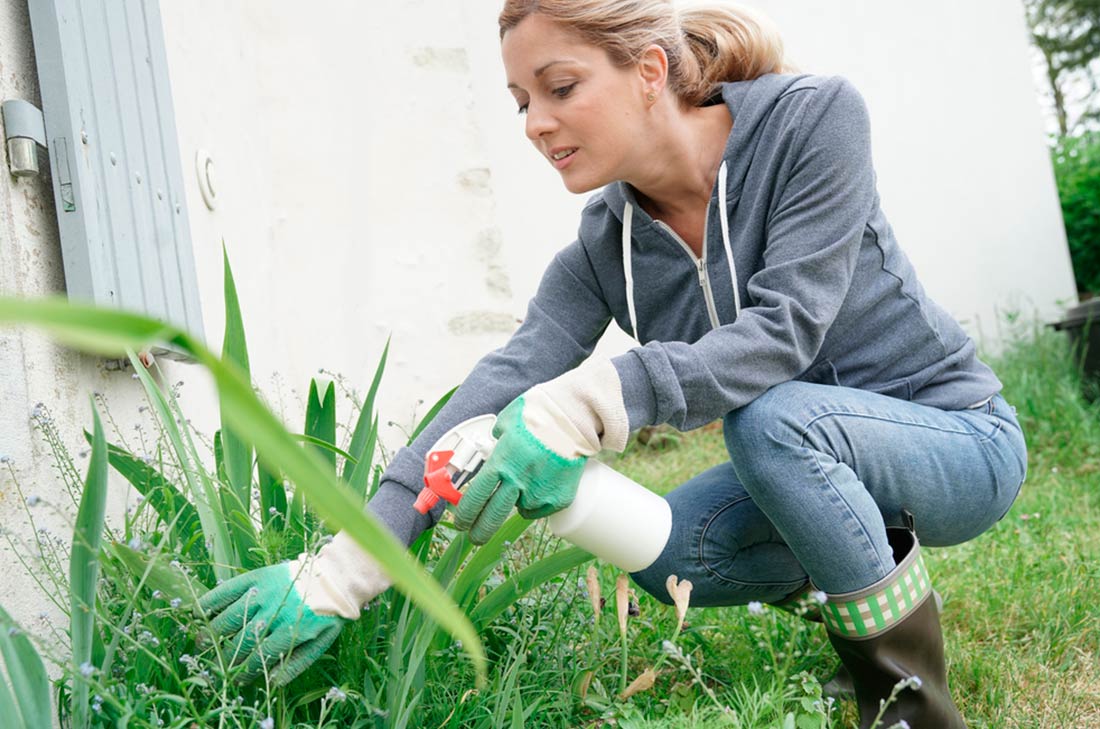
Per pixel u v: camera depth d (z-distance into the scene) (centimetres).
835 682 165
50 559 133
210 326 268
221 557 139
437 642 144
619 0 141
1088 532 259
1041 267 503
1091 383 405
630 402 129
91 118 169
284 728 122
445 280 374
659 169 154
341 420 353
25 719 103
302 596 124
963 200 501
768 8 491
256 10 369
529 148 454
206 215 279
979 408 160
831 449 140
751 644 172
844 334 156
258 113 366
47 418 138
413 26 380
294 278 363
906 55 498
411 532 142
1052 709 162
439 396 368
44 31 159
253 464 163
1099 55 1556
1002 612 204
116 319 32
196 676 112
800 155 146
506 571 176
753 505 163
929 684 141
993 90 503
